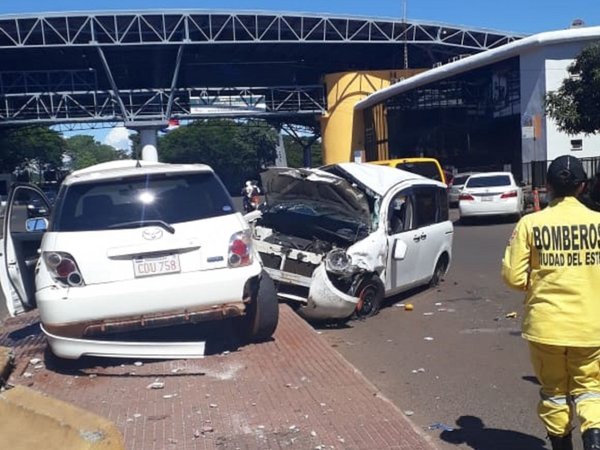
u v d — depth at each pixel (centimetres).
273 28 4988
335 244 962
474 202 2358
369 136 5456
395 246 969
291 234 1011
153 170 686
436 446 477
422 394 616
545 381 427
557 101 2712
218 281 650
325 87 5647
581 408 405
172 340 753
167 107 5150
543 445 498
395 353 760
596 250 405
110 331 636
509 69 3722
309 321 913
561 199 420
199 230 661
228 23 4912
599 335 400
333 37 5128
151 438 496
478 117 4078
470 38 5256
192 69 5553
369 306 945
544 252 411
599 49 2586
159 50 5094
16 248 753
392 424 509
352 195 946
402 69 5688
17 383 633
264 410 543
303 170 964
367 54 5625
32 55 5094
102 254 635
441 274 1160
